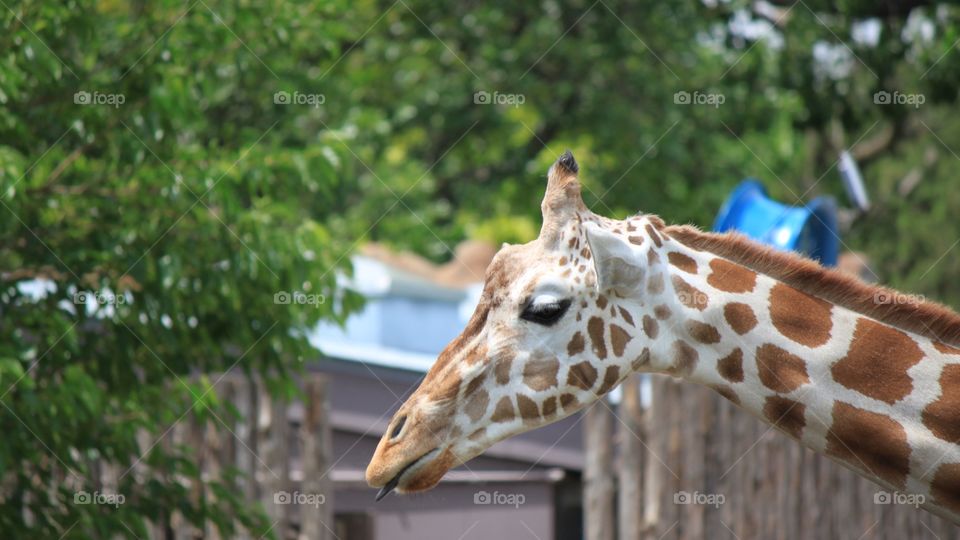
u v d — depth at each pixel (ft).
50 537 36.32
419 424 26.13
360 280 60.80
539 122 101.55
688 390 48.93
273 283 38.19
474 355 26.25
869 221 116.37
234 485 42.19
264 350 39.32
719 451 49.62
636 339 26.03
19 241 37.37
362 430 50.96
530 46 98.02
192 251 37.40
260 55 41.32
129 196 37.17
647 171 99.76
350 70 94.58
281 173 38.50
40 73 35.47
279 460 45.42
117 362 37.47
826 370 25.66
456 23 99.30
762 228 51.44
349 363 51.01
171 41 37.47
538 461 51.44
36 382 36.70
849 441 25.61
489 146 103.40
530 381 25.98
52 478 38.04
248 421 45.14
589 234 25.05
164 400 38.78
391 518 50.62
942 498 25.34
